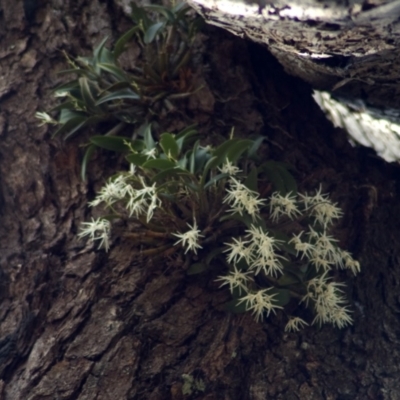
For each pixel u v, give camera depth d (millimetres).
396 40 1276
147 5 1550
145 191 1415
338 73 1457
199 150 1442
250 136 1550
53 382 1414
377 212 1560
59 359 1433
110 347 1433
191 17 1549
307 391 1447
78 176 1548
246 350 1454
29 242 1532
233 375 1438
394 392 1466
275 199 1468
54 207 1545
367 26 1255
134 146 1504
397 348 1497
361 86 1514
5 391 1418
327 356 1476
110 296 1469
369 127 1535
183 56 1551
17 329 1462
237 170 1447
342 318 1467
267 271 1432
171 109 1549
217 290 1474
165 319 1454
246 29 1329
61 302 1476
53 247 1519
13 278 1509
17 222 1553
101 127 1558
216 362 1438
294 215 1480
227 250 1444
